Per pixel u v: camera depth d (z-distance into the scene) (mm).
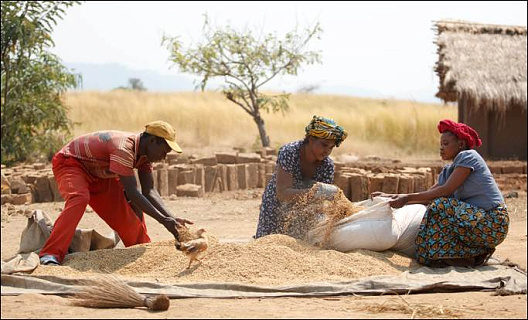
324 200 6680
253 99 19328
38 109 17531
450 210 6391
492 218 6359
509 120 19062
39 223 6941
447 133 6680
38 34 17312
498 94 17438
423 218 6480
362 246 6523
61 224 6598
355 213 6652
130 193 6598
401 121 22875
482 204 6430
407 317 4727
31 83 17891
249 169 14172
